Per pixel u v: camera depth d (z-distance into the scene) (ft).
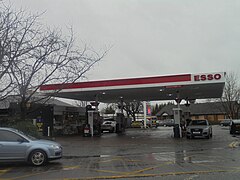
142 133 111.86
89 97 108.78
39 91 69.10
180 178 27.02
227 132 111.45
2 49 43.45
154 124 193.47
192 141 69.10
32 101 61.26
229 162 36.22
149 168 32.83
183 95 106.93
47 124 95.81
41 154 35.65
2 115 66.23
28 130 54.29
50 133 95.91
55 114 99.81
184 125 90.17
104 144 65.46
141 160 39.52
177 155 43.96
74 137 90.63
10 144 34.96
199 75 72.74
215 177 27.25
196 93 99.60
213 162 36.40
